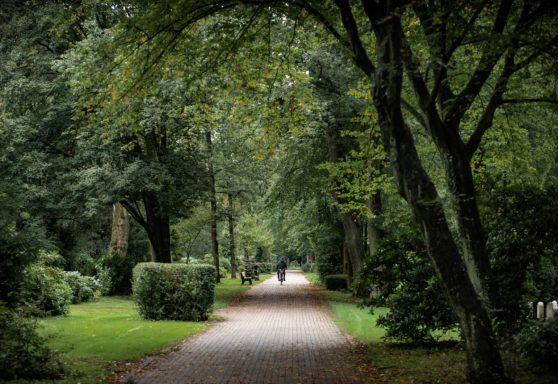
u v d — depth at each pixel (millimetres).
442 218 7867
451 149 8508
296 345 12227
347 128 23547
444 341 11945
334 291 33125
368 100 15172
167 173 24297
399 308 11570
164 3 10297
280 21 12641
